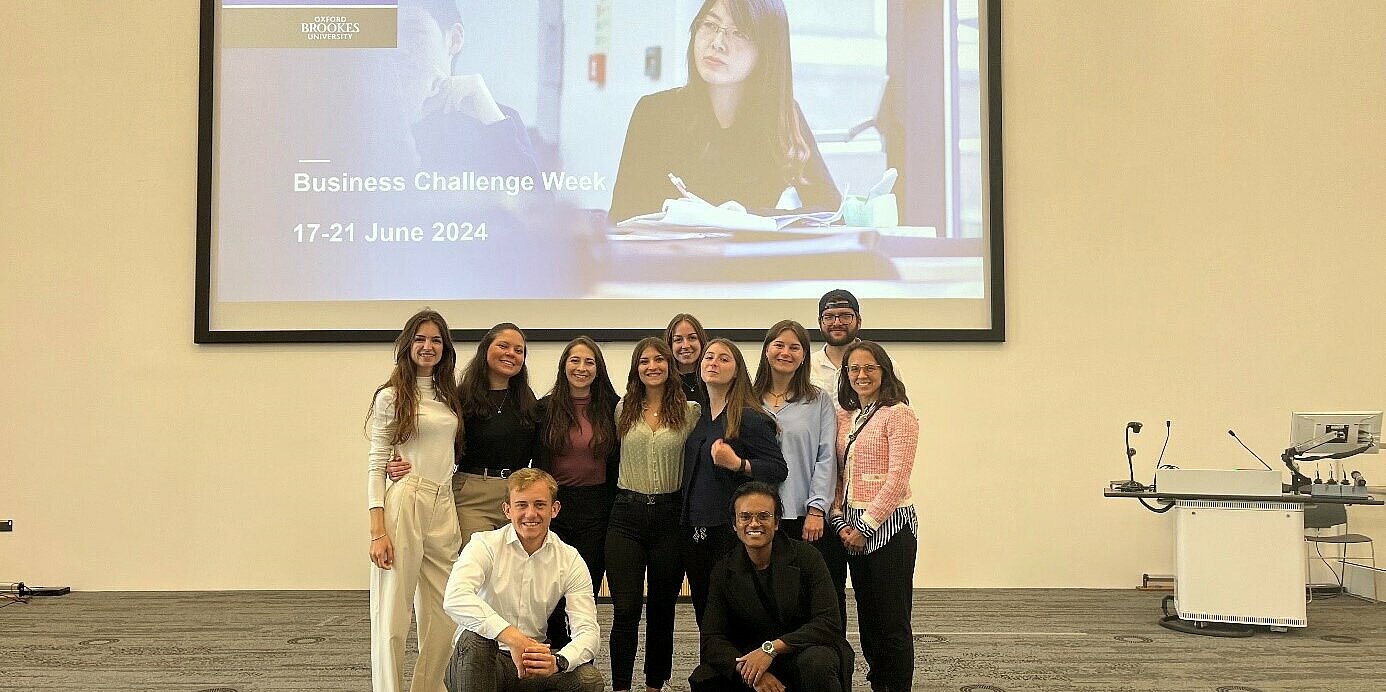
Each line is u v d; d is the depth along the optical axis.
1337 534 6.29
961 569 6.30
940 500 6.32
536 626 3.14
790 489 3.54
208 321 6.34
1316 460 5.07
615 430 3.62
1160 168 6.45
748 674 3.06
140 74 6.48
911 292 6.36
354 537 6.30
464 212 6.40
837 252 6.37
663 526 3.52
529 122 6.44
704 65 6.45
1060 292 6.40
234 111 6.42
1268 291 6.39
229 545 6.31
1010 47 6.48
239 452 6.34
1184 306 6.39
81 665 4.30
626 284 6.38
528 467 3.56
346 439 6.34
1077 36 6.48
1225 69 6.46
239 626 5.13
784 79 6.44
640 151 6.43
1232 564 4.90
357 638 4.84
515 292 6.37
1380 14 6.46
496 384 3.55
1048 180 6.43
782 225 6.38
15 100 6.47
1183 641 4.75
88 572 6.30
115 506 6.32
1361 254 6.40
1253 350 6.38
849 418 3.70
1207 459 6.34
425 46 6.46
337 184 6.41
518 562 3.12
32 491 6.33
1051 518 6.32
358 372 6.37
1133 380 6.37
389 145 6.42
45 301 6.40
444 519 3.37
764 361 3.72
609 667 4.25
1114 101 6.46
